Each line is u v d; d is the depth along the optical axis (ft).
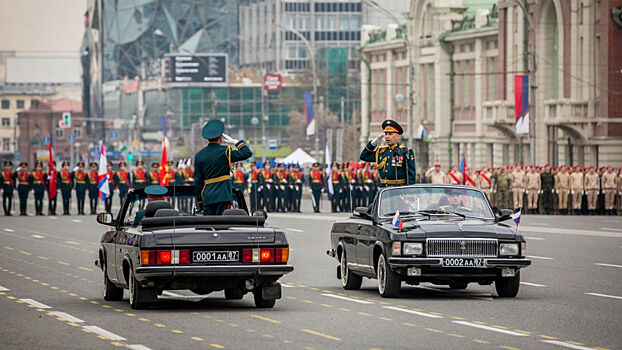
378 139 146.30
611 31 452.35
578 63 467.93
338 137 619.26
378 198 136.77
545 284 146.00
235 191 126.93
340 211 407.64
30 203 518.37
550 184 375.45
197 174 123.95
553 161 493.77
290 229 278.05
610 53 452.35
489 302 125.29
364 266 135.64
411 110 533.96
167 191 125.08
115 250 123.34
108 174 405.18
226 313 114.62
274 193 405.59
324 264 179.93
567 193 372.58
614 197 371.56
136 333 99.50
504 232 126.00
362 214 137.18
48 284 150.00
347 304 123.65
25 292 139.33
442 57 620.90
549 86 501.15
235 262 112.16
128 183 412.16
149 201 125.70
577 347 90.53
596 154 460.14
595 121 456.04
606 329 101.91
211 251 111.55
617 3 452.76
